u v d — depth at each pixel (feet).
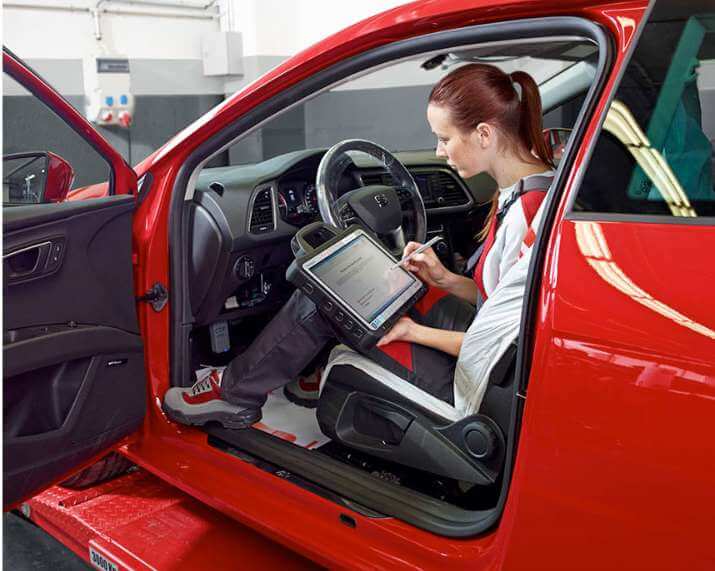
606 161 3.33
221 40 19.49
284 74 4.89
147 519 5.80
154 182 5.91
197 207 6.97
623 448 3.15
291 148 20.80
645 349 3.05
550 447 3.38
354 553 4.49
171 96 19.81
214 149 5.69
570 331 3.28
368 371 5.18
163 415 5.93
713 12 3.26
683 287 2.99
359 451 5.82
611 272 3.19
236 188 7.12
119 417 5.42
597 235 3.27
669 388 2.99
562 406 3.32
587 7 3.59
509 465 3.82
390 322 5.09
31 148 17.16
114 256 5.29
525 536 3.57
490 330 4.54
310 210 7.89
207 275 7.08
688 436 2.96
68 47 17.71
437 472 4.84
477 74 4.71
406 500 4.58
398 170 7.06
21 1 16.72
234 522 5.72
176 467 5.74
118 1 18.29
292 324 5.50
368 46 4.52
